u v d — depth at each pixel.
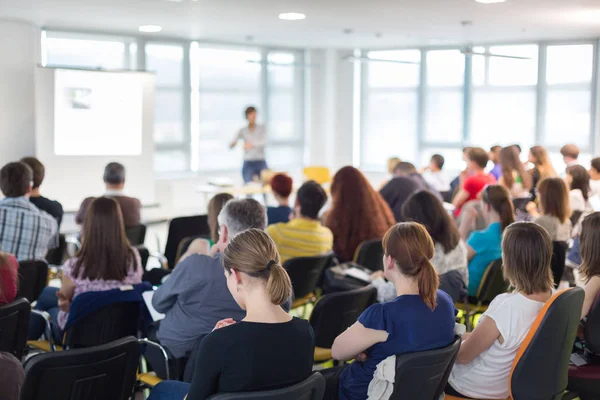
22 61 9.58
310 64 13.52
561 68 11.89
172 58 11.94
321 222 5.55
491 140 12.66
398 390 2.58
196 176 12.34
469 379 3.02
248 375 2.14
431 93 13.16
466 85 12.76
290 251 4.62
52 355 2.48
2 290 3.22
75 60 10.83
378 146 13.86
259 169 11.82
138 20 9.46
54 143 9.74
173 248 5.78
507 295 2.98
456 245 4.25
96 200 3.78
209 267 3.23
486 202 4.86
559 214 4.95
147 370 4.12
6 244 4.71
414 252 2.67
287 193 5.56
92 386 2.62
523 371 2.88
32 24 9.66
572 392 3.41
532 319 2.92
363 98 13.88
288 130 13.66
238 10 8.48
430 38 11.62
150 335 3.70
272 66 13.28
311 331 2.31
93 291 3.70
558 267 4.92
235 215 3.32
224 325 2.37
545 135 12.16
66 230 9.88
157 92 11.80
